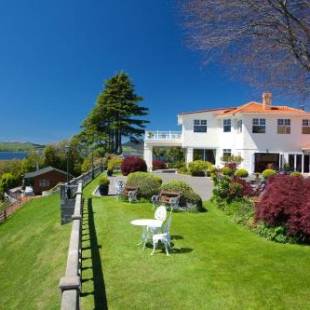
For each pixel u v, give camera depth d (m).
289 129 39.38
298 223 12.28
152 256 11.01
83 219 16.58
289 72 10.21
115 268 10.06
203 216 17.23
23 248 17.16
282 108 41.88
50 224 19.14
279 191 13.12
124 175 36.56
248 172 38.22
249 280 9.03
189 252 11.38
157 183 21.11
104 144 67.19
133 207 19.20
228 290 8.46
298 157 39.69
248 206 16.50
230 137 41.56
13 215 29.05
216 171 34.22
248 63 10.21
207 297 8.12
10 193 47.59
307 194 12.70
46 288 10.45
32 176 52.31
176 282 8.98
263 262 10.35
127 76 67.44
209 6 9.34
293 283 8.82
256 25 9.18
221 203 18.94
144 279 9.23
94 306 7.88
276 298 8.03
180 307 7.71
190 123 43.78
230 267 9.96
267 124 39.19
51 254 13.80
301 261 10.41
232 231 14.22
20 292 11.46
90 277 9.46
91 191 25.86
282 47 9.41
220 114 42.66
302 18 8.91
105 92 66.88
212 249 11.69
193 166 36.78
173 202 18.03
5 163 60.81
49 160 62.78
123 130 67.69
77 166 63.56
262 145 39.19
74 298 6.14
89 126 67.88
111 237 13.28
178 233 13.86
